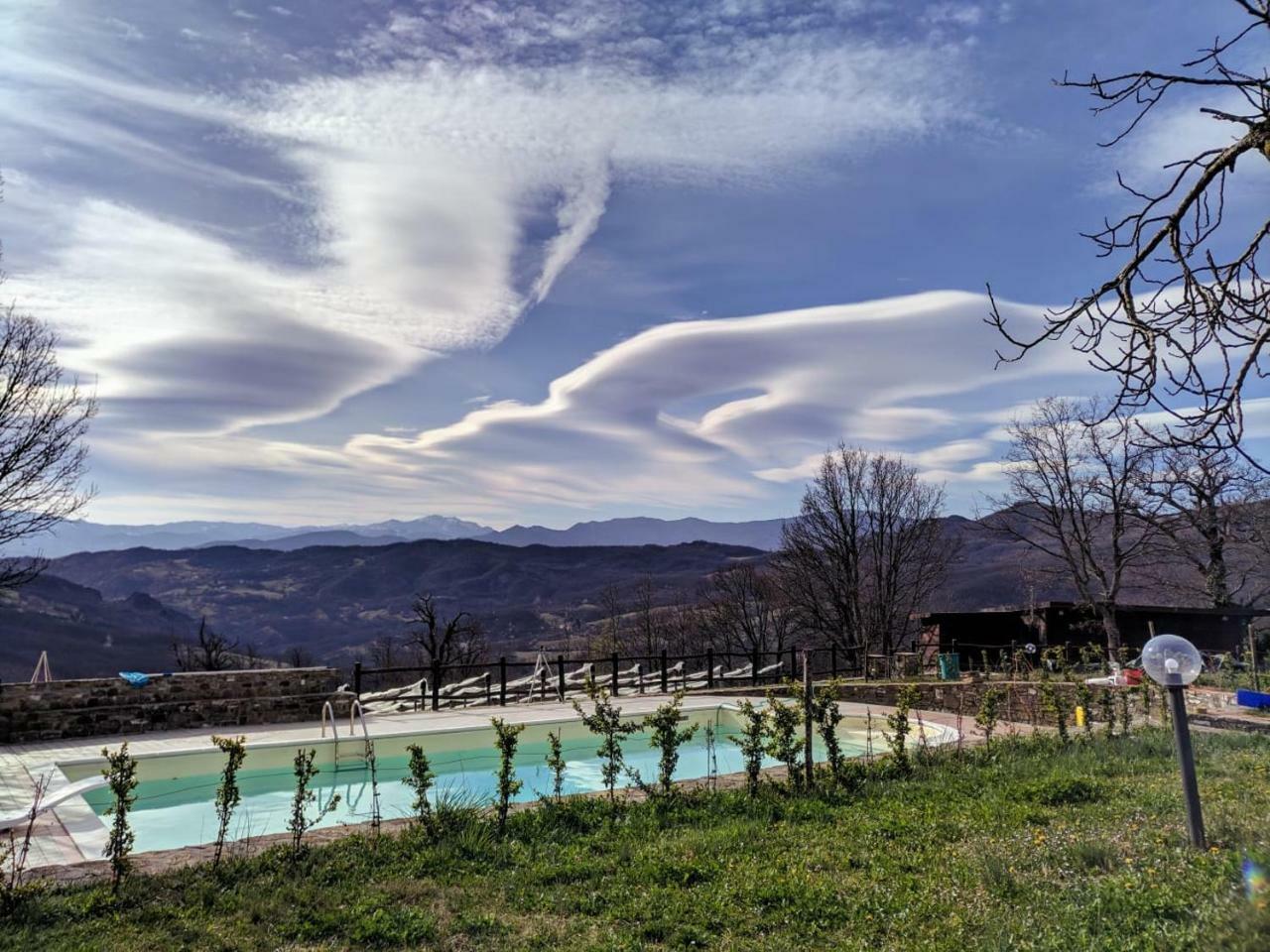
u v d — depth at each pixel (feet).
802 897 17.11
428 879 19.44
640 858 20.52
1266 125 13.67
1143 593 94.89
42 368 67.62
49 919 16.80
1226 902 13.70
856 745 46.37
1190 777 18.62
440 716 53.42
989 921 14.73
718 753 48.21
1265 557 80.79
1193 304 15.49
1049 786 25.94
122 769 19.45
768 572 152.76
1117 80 15.17
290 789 39.50
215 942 15.76
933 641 92.89
